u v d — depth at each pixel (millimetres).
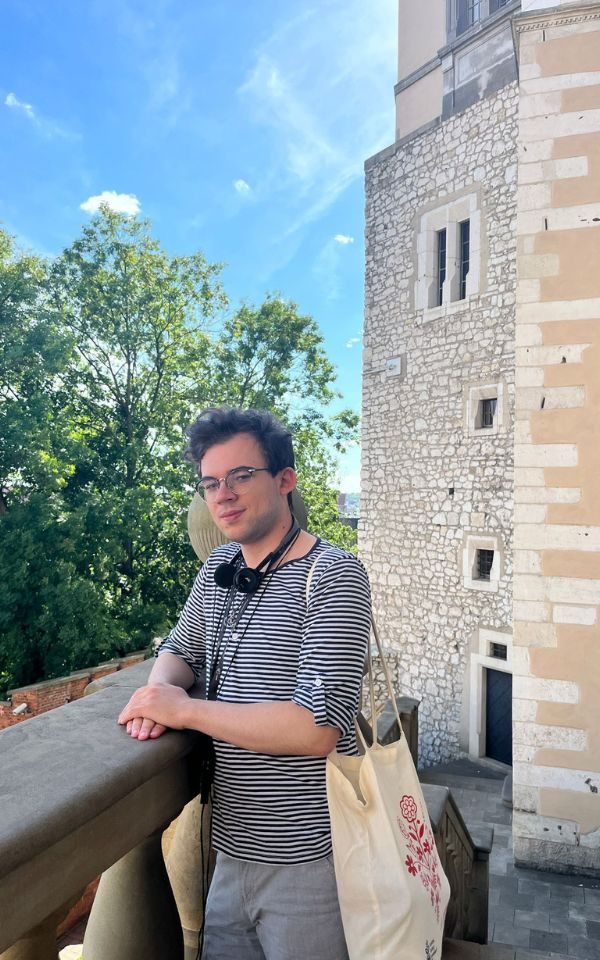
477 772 9875
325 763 1266
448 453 10836
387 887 1167
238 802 1290
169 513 15711
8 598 11695
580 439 5566
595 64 5590
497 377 10031
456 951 2357
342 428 19391
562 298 5652
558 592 5598
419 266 11375
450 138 10820
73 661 12820
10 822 788
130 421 15945
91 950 1237
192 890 1693
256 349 17953
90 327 15727
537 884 5363
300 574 1289
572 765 5535
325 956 1251
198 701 1203
